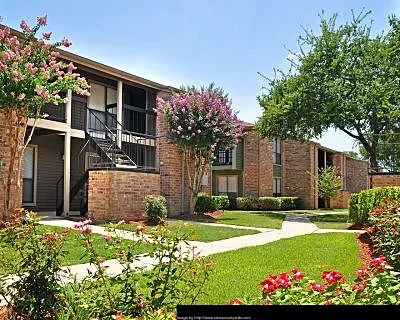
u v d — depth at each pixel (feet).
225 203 84.43
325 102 66.74
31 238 11.64
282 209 86.48
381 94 63.77
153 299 10.65
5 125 38.73
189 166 57.47
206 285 18.04
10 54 33.60
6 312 11.35
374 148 58.03
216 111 55.06
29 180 52.85
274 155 92.99
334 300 8.45
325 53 67.97
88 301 11.09
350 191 113.09
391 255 19.54
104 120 58.18
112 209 43.93
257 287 18.24
